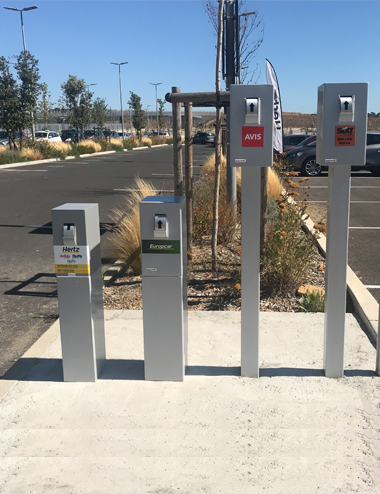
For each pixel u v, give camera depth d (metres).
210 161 15.50
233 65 7.18
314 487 2.47
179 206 3.29
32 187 15.53
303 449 2.77
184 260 3.54
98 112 49.12
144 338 3.50
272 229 6.37
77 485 2.53
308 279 5.74
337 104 3.18
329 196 3.42
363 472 2.58
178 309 3.43
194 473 2.59
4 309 5.29
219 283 5.64
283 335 4.27
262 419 3.06
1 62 25.28
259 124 3.21
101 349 3.70
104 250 7.66
